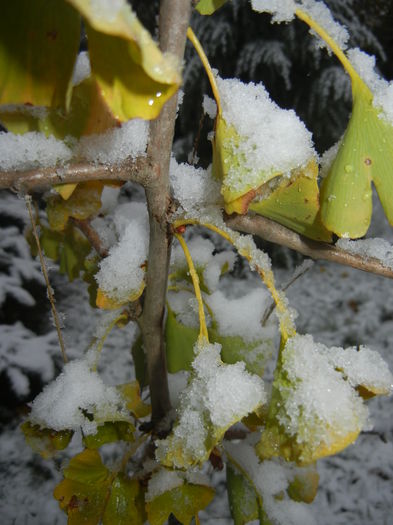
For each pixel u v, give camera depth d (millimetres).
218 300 258
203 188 192
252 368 244
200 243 276
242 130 160
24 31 106
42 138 160
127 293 221
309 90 1140
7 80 111
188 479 220
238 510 219
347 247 198
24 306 1176
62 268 294
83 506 209
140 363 298
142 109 98
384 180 149
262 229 188
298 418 156
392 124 151
